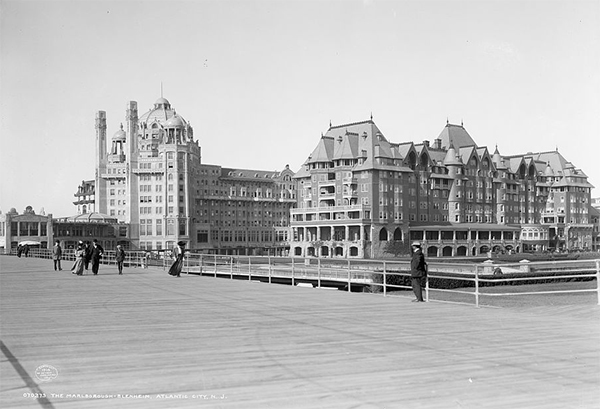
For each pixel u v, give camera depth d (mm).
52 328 18750
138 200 175000
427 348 15109
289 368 12961
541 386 11461
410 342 15977
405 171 141500
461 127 169000
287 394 10977
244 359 13898
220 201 188500
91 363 13555
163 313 22562
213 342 16109
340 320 20438
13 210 149250
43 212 175000
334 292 32281
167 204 173875
